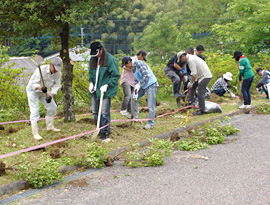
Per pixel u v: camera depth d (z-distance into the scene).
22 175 4.52
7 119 8.43
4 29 7.16
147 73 7.50
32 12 6.61
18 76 9.15
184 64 10.21
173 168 5.06
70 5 6.79
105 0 7.21
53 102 6.88
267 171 4.74
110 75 6.45
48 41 36.47
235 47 20.92
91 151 5.29
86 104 10.36
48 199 4.04
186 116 8.93
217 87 13.12
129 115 9.01
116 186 4.39
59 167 4.86
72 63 7.69
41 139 6.49
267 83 13.04
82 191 4.26
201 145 6.26
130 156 5.47
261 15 18.89
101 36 62.03
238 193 4.00
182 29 37.84
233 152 5.79
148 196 4.00
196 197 3.92
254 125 8.11
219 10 37.09
